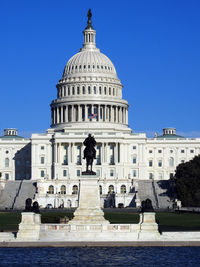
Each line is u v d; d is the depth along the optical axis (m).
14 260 93.62
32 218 108.31
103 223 113.06
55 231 108.06
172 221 147.25
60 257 95.69
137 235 108.00
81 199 115.44
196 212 185.75
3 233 109.50
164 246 106.25
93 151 117.44
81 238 107.81
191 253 98.94
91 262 92.19
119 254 97.94
